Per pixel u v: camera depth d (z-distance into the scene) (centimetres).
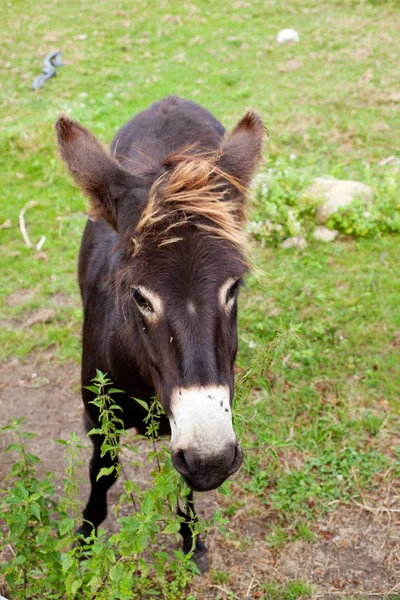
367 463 407
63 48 1180
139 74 1071
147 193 254
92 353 322
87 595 273
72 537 263
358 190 652
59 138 276
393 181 659
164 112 457
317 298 548
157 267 227
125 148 426
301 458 414
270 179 659
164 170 273
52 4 1399
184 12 1324
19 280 602
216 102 946
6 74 1090
